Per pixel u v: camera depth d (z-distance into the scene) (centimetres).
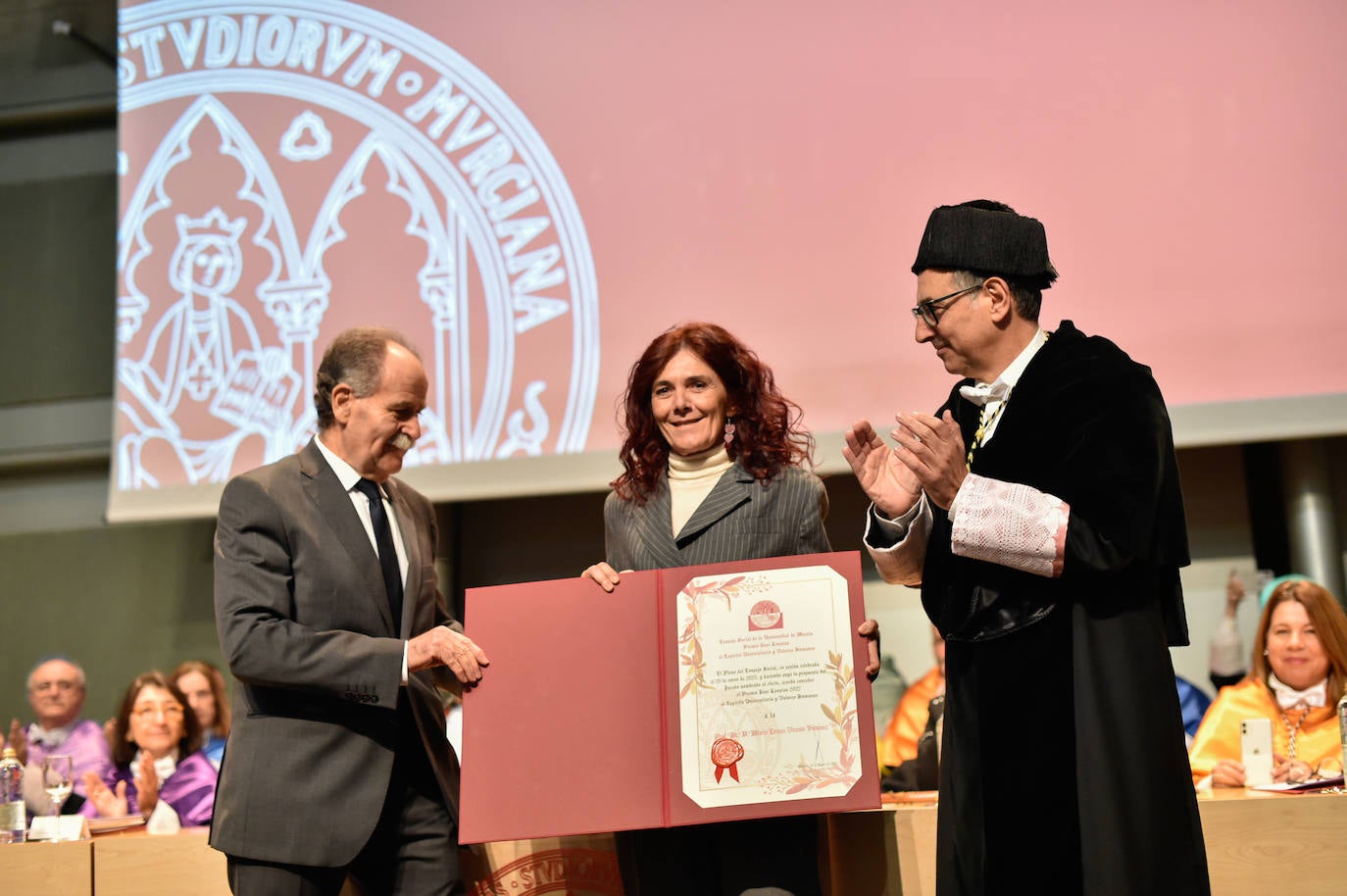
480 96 449
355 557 194
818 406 419
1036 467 162
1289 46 407
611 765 179
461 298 444
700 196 434
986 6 422
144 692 397
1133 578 158
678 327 207
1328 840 193
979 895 160
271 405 451
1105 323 408
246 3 467
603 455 430
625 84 441
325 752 184
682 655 181
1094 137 413
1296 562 444
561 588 187
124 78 473
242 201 461
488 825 178
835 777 174
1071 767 155
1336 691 298
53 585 542
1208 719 308
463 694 184
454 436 440
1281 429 396
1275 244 403
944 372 414
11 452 550
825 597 181
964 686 167
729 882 181
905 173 422
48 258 561
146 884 213
